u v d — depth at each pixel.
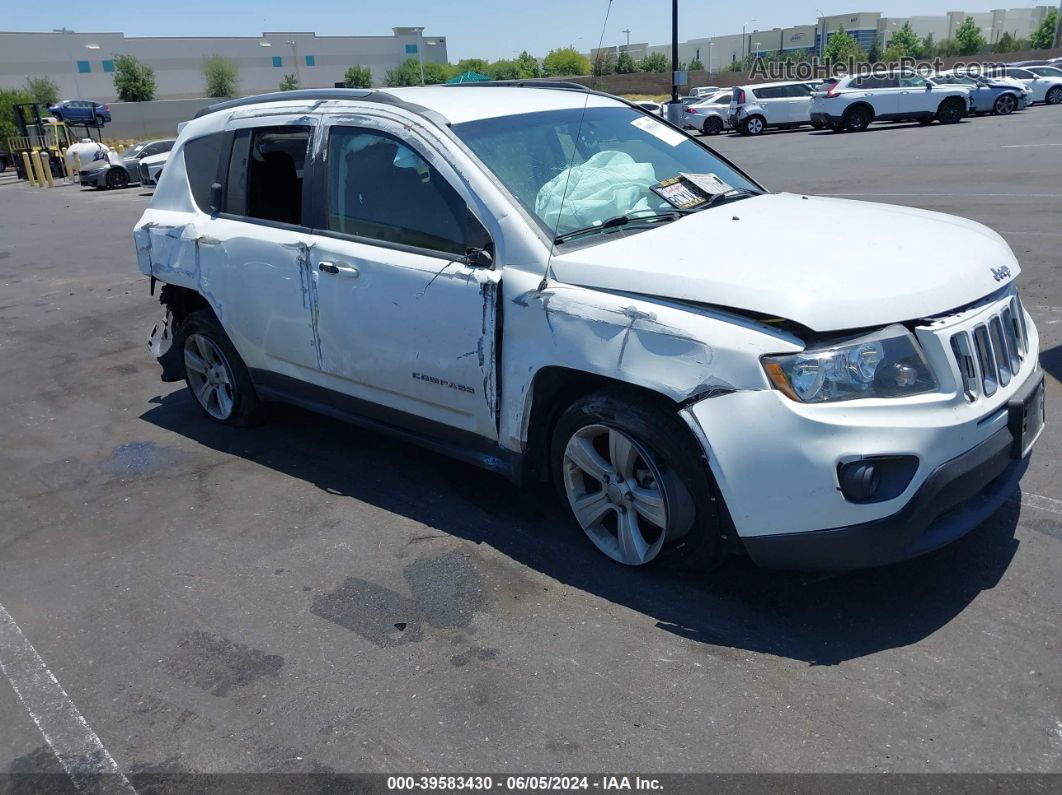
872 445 2.85
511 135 3.98
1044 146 17.22
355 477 4.78
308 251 4.37
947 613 3.22
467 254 3.68
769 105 31.55
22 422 6.14
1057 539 3.63
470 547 3.95
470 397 3.83
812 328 2.87
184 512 4.53
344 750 2.79
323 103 4.43
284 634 3.41
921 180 13.95
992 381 3.13
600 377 3.46
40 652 3.43
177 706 3.05
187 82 80.38
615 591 3.52
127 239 15.24
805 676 2.96
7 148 47.41
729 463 3.02
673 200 3.96
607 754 2.69
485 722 2.86
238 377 5.29
